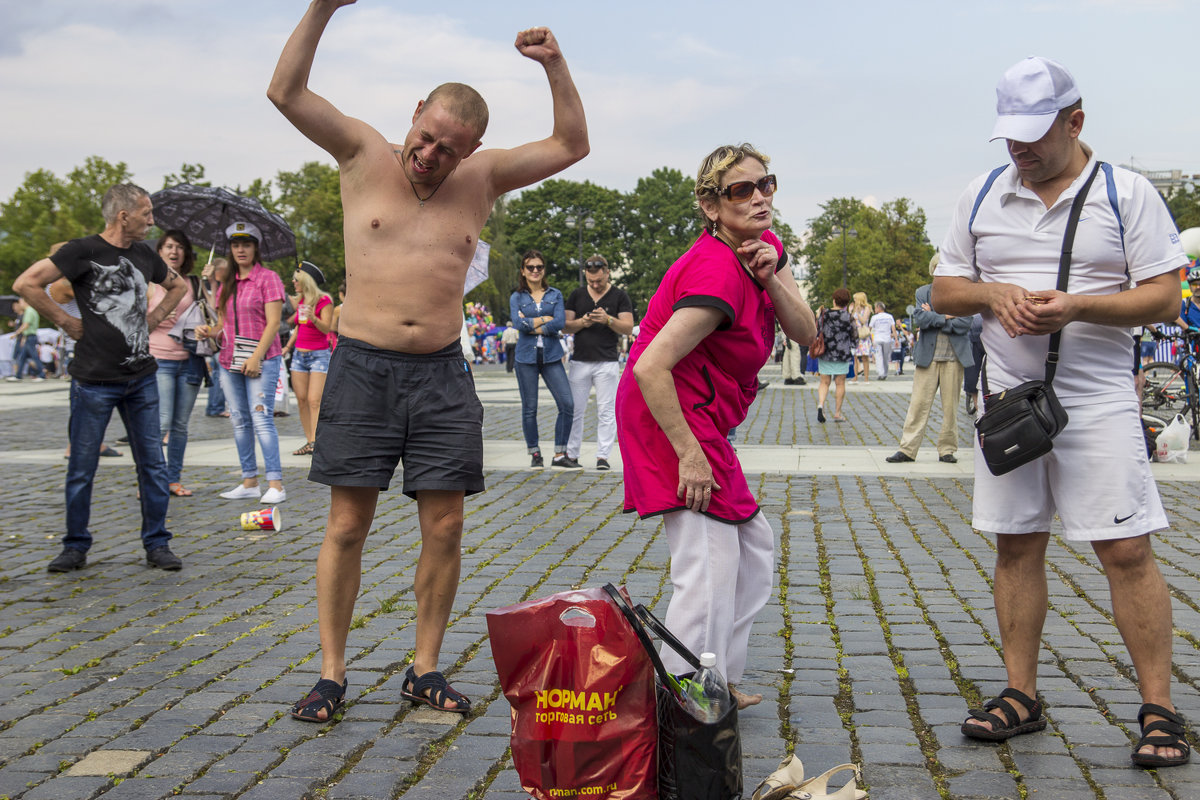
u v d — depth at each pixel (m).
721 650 3.25
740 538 3.38
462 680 4.06
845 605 5.12
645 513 3.24
